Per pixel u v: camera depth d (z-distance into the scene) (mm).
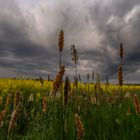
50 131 411
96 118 459
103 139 392
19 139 500
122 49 471
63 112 345
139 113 395
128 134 405
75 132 349
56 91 283
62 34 352
